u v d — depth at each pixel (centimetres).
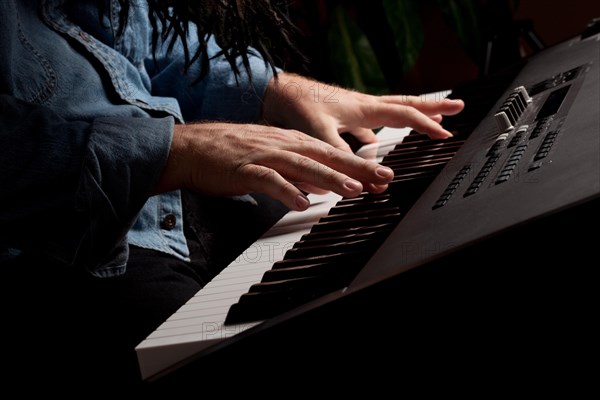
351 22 257
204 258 111
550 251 49
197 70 136
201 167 86
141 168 88
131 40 124
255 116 132
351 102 120
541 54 132
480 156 80
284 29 130
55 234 90
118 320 93
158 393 56
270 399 55
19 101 95
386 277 52
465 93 125
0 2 104
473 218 57
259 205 121
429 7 296
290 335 54
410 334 52
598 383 52
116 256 92
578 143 61
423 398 53
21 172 88
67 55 110
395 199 82
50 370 93
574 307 50
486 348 52
